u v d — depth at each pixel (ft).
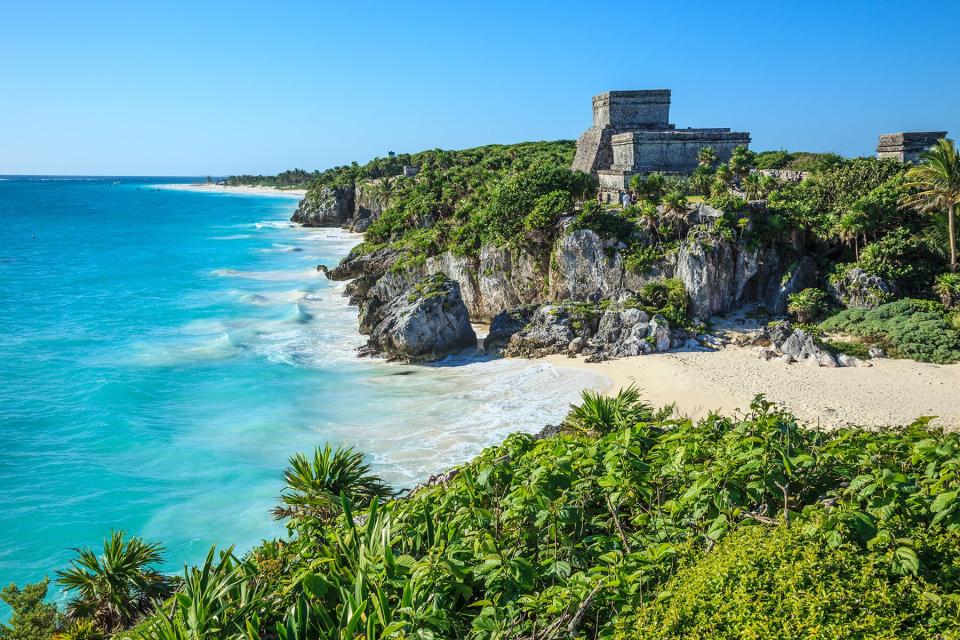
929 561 30.04
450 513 39.78
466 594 32.30
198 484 93.45
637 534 35.58
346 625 29.94
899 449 40.40
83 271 280.31
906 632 26.17
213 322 187.93
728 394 119.75
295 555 39.91
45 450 103.50
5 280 256.11
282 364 148.05
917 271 159.43
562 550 35.27
